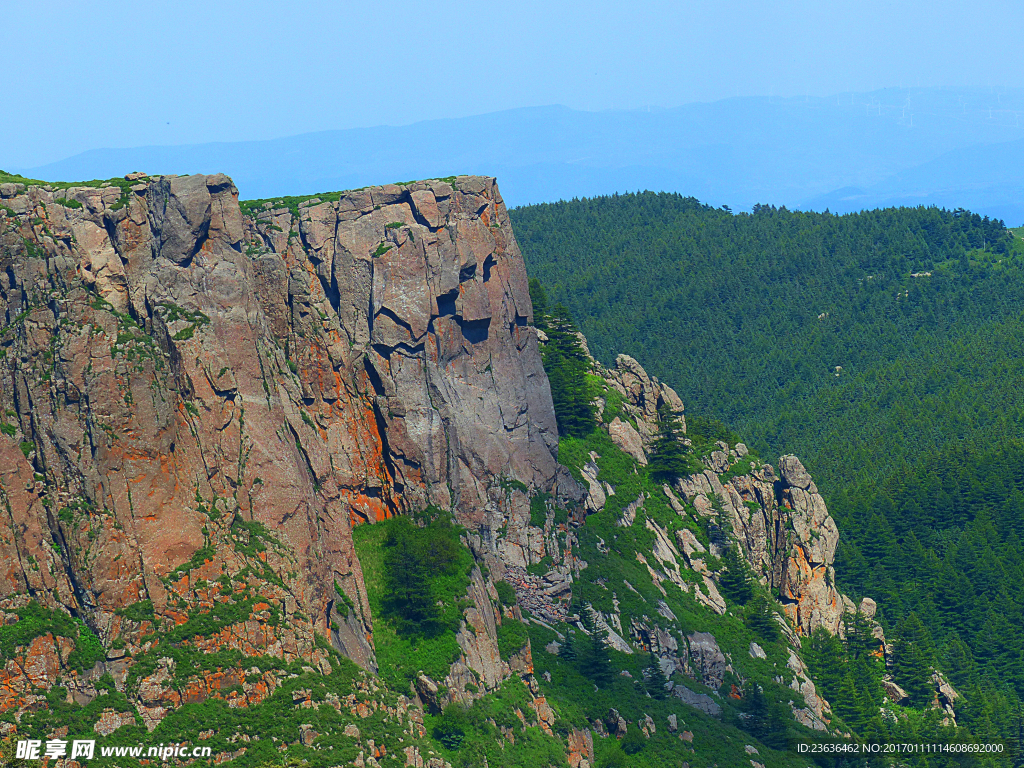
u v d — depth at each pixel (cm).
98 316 11838
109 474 11406
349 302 15575
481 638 13988
